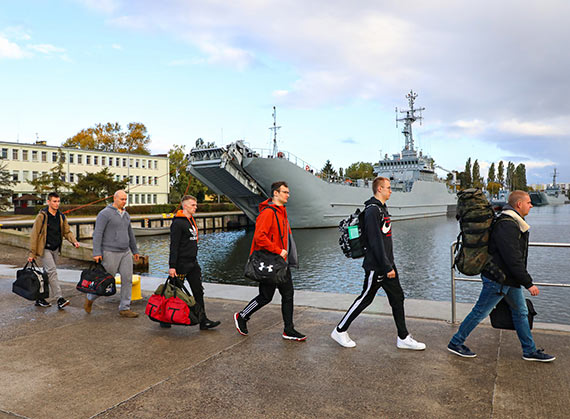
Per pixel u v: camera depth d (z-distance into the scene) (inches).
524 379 127.0
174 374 134.6
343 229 154.6
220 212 2187.5
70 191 1989.4
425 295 556.4
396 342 163.6
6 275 344.5
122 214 212.1
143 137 2817.4
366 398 116.1
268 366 140.7
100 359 149.0
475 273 138.9
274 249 158.4
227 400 115.9
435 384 124.6
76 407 112.1
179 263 180.9
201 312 181.2
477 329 177.9
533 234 1336.1
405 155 2112.5
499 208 147.7
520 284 137.3
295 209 1406.3
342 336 158.9
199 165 1238.9
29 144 1909.4
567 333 170.1
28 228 1151.6
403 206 1859.0
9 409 111.3
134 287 245.9
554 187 4616.1
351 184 1713.8
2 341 170.6
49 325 194.2
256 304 171.6
